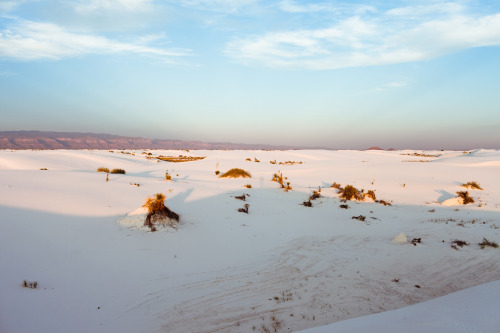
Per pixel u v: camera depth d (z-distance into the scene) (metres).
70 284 7.67
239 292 8.29
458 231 14.18
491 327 4.63
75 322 6.44
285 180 31.34
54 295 7.10
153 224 12.09
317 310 7.55
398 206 20.62
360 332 4.92
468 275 9.62
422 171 37.00
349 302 7.96
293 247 11.92
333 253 11.38
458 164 43.34
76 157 49.03
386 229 14.75
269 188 24.20
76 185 16.84
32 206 12.02
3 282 7.04
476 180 31.00
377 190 26.69
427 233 13.95
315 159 76.19
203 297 7.95
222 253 10.88
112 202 14.73
